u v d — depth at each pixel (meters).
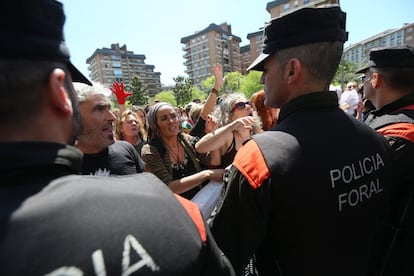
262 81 1.13
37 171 0.46
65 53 0.54
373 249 1.20
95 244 0.41
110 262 0.42
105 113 1.55
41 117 0.49
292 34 0.92
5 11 0.43
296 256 0.86
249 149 0.90
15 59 0.44
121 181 0.56
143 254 0.44
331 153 0.86
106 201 0.47
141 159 1.93
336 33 0.91
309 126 0.90
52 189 0.45
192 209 0.62
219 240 0.94
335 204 0.84
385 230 1.36
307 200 0.81
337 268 0.88
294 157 0.83
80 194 0.46
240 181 0.88
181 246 0.49
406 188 1.28
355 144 0.93
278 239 0.89
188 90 53.97
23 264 0.37
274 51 0.98
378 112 1.54
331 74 0.95
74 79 0.70
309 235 0.83
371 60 1.58
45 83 0.49
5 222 0.39
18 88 0.45
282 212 0.83
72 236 0.41
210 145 2.05
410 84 1.42
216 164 2.21
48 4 0.50
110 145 1.74
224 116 2.50
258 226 0.88
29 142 0.46
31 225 0.40
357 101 5.02
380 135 1.07
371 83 1.66
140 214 0.48
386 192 1.01
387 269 1.34
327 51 0.91
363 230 0.92
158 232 0.47
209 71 84.94
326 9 0.90
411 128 1.26
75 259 0.39
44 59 0.49
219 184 1.90
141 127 3.89
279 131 0.92
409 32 66.56
